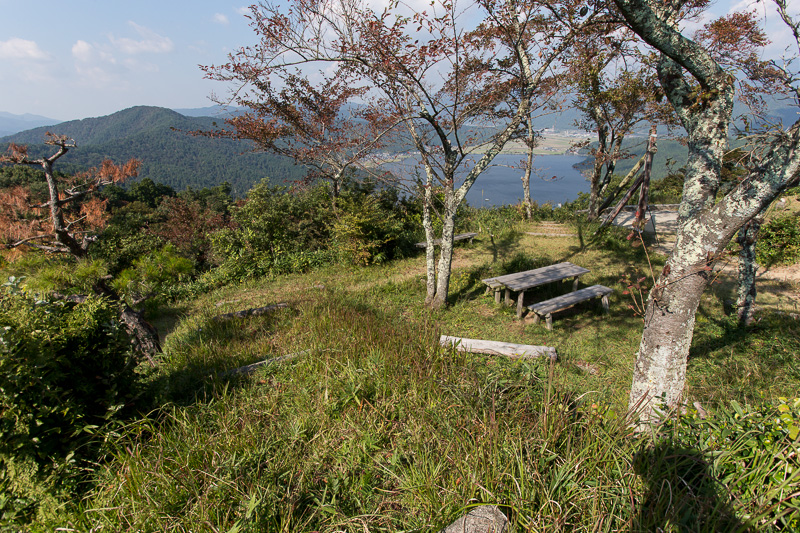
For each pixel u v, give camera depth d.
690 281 2.74
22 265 9.27
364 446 2.74
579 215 14.93
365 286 8.60
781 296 7.25
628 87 9.18
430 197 7.27
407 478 2.39
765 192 2.37
